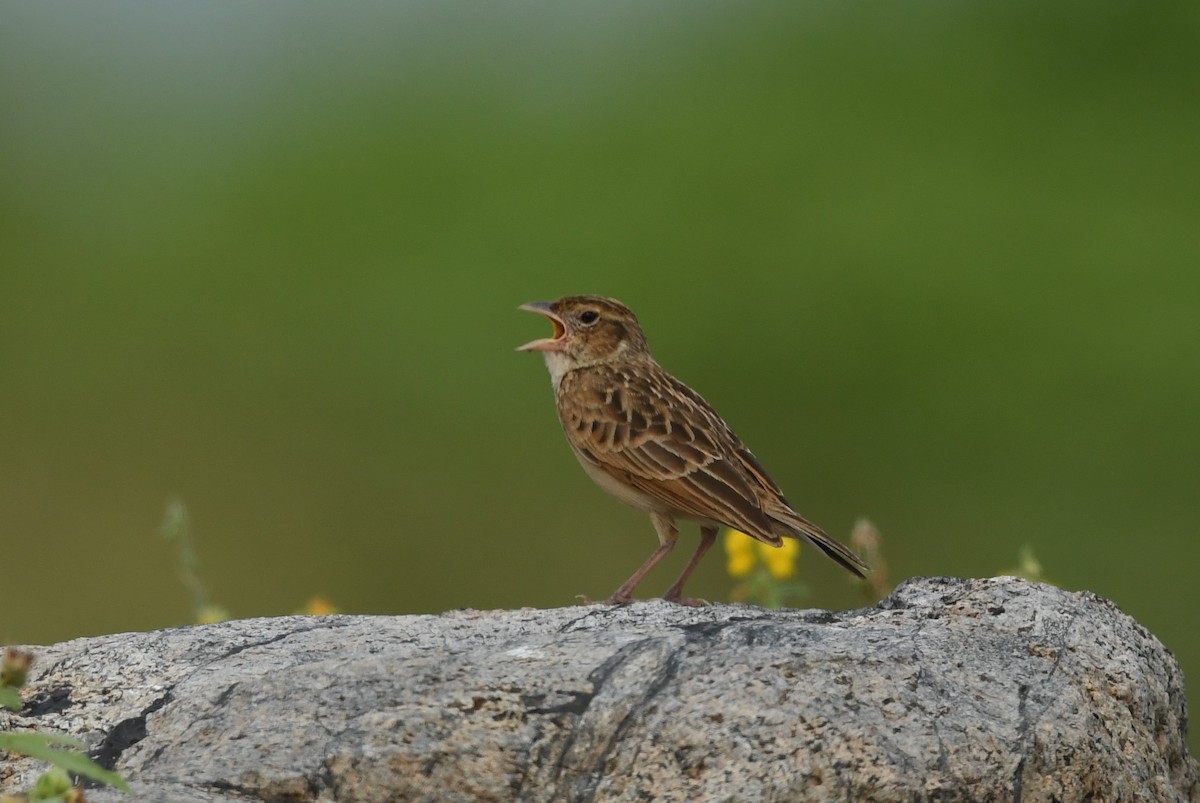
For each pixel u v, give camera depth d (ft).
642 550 60.08
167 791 17.88
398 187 72.33
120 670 20.84
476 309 68.49
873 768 18.25
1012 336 65.72
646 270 68.90
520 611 23.11
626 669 19.19
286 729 18.86
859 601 53.16
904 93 74.84
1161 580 61.46
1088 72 75.51
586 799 18.22
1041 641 20.81
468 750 18.45
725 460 30.91
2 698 18.01
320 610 29.40
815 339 66.85
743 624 20.59
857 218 69.10
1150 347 64.59
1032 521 62.95
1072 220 68.85
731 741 18.34
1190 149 71.87
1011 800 18.56
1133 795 19.45
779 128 73.05
